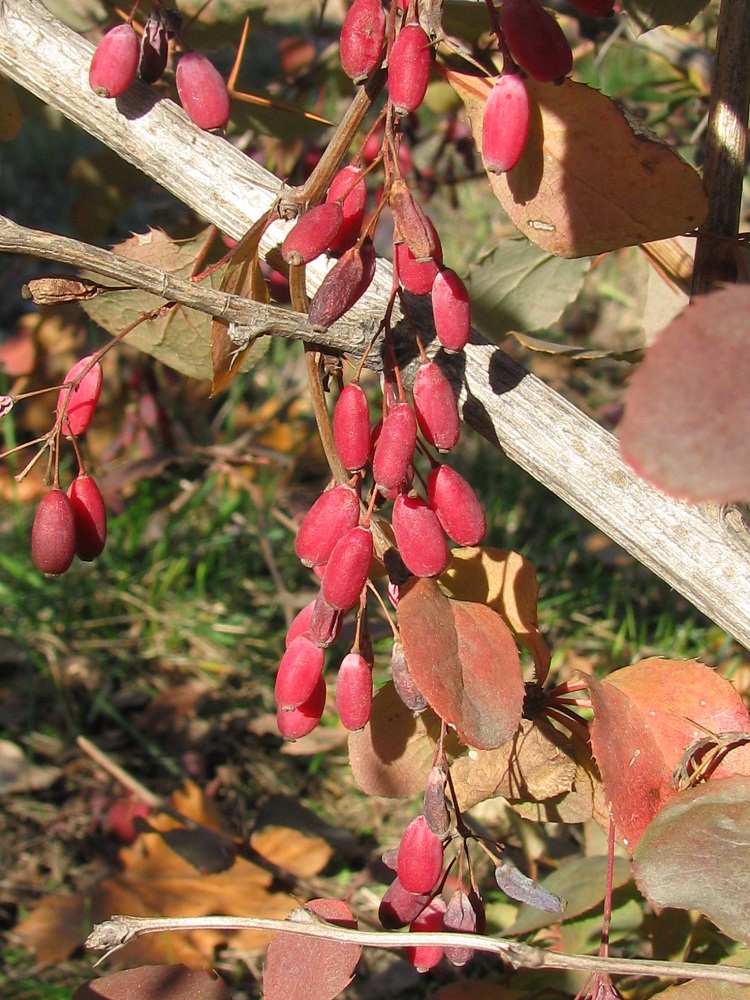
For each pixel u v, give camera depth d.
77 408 0.19
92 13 0.36
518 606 0.20
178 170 0.21
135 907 0.30
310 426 0.50
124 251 0.25
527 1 0.16
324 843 0.32
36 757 0.38
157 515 0.47
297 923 0.19
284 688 0.18
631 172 0.17
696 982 0.18
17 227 0.17
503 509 0.47
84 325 0.45
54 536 0.18
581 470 0.18
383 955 0.31
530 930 0.23
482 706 0.16
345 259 0.16
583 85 0.17
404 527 0.17
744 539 0.18
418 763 0.21
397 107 0.16
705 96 0.36
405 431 0.16
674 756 0.18
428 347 0.19
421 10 0.16
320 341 0.18
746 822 0.17
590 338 0.56
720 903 0.17
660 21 0.24
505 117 0.16
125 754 0.38
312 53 0.38
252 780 0.37
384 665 0.39
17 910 0.33
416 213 0.16
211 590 0.45
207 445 0.47
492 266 0.30
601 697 0.18
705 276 0.20
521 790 0.20
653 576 0.43
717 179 0.19
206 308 0.18
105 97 0.20
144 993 0.19
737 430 0.11
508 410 0.19
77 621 0.43
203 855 0.30
